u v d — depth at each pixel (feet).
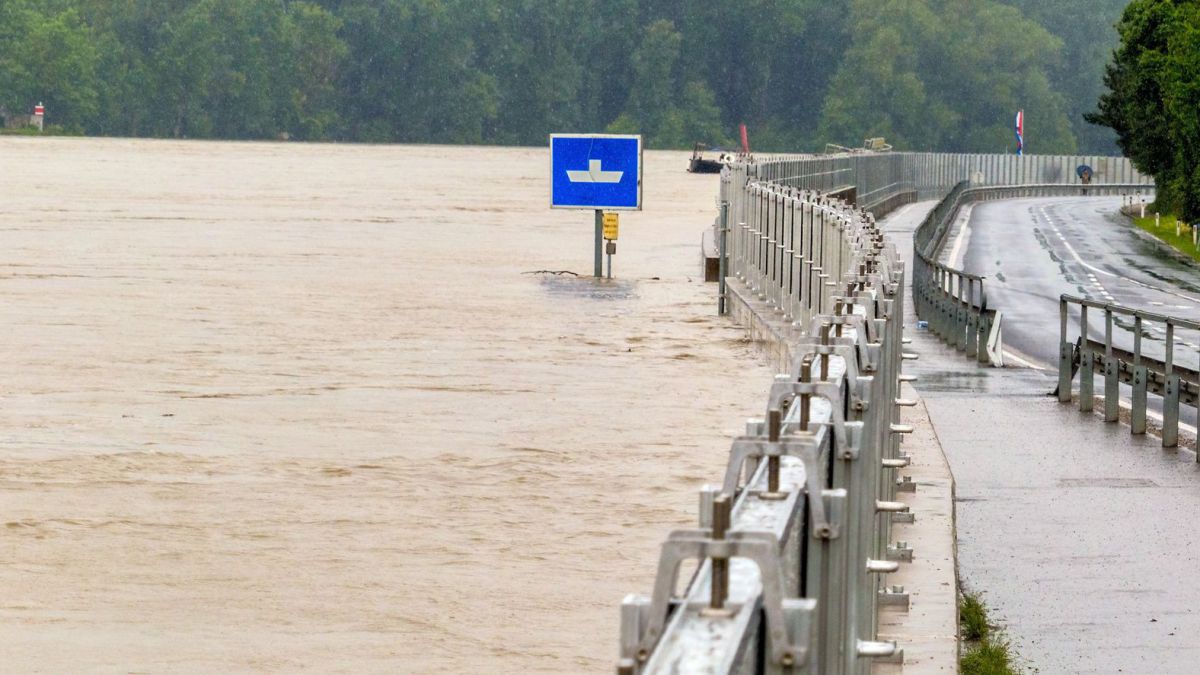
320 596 134.41
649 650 40.04
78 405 224.12
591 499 170.19
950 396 232.53
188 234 547.90
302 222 625.00
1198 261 628.28
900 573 118.93
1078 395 232.94
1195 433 200.23
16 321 312.29
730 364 272.72
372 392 238.48
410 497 170.60
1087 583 128.26
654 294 390.01
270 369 258.98
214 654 119.55
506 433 207.51
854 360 79.00
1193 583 128.26
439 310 346.13
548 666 117.08
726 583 40.75
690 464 189.57
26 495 169.58
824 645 57.31
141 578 139.64
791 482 54.44
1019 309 405.80
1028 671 105.70
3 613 129.08
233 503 167.32
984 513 152.35
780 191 292.20
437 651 120.26
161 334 298.76
